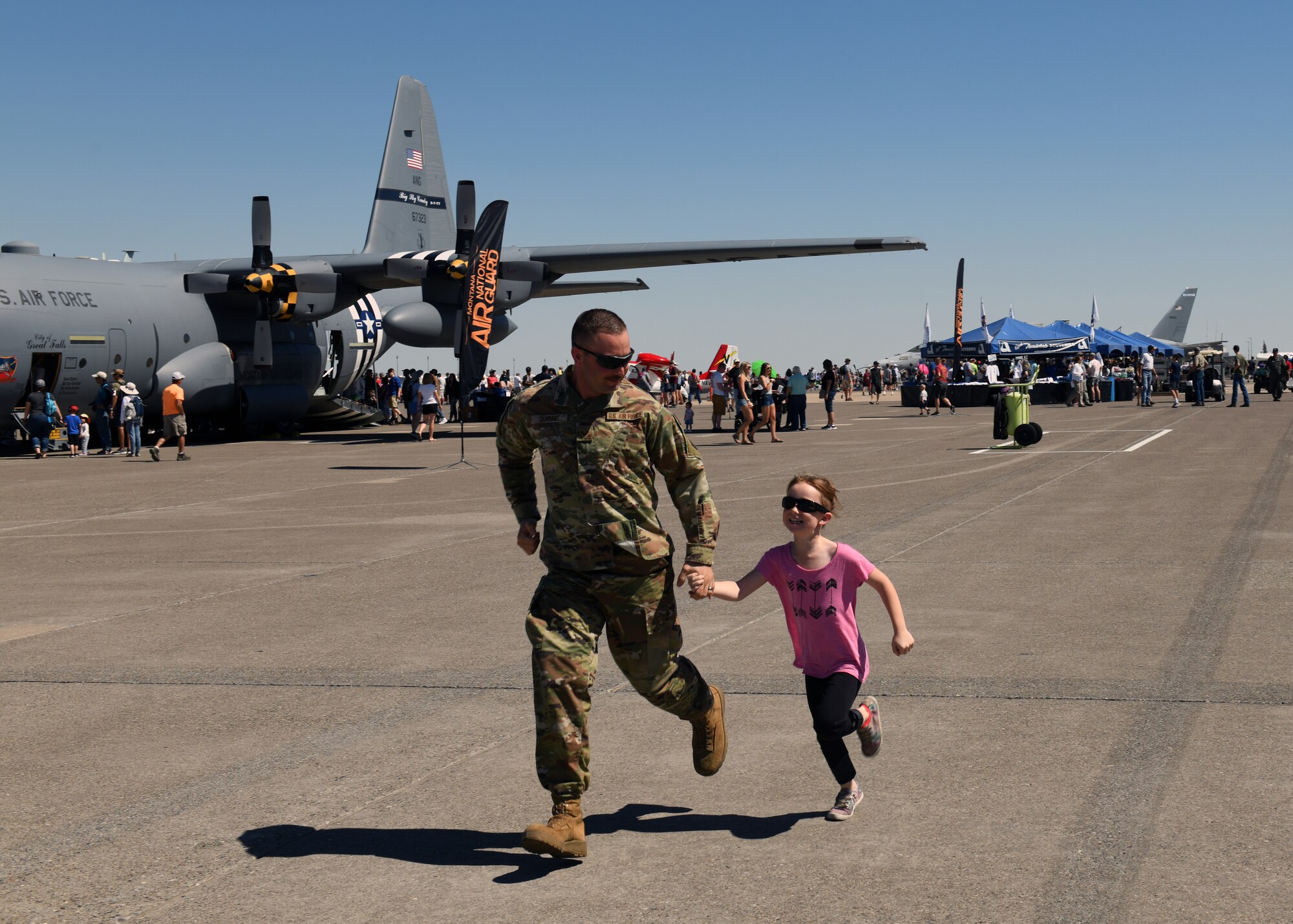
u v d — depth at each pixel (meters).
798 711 5.37
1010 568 8.78
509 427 4.06
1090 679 5.72
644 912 3.39
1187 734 4.84
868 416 37.78
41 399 24.50
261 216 27.52
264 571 9.68
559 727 3.79
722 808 4.21
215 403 28.83
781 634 7.00
